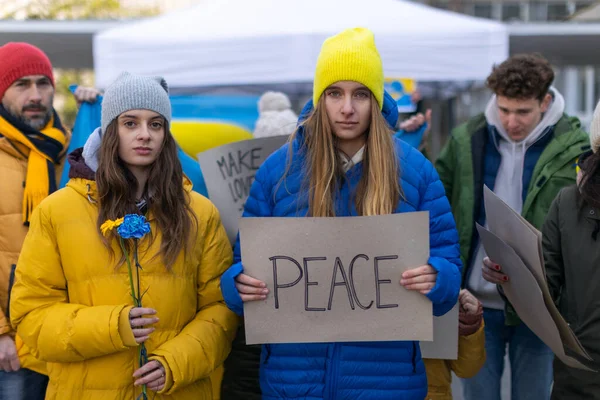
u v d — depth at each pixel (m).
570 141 3.43
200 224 2.64
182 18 5.87
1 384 3.08
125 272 2.49
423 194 2.52
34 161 3.25
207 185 3.38
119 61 5.61
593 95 16.53
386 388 2.45
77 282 2.50
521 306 2.77
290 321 2.43
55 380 2.55
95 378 2.49
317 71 2.50
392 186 2.46
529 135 3.51
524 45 9.11
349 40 2.46
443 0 19.77
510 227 2.64
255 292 2.40
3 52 3.31
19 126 3.28
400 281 2.39
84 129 3.52
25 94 3.30
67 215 2.51
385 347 2.46
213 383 3.38
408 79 5.92
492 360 3.56
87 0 13.78
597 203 2.57
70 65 10.16
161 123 2.57
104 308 2.42
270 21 5.59
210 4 6.12
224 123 5.83
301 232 2.40
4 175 3.18
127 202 2.54
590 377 2.62
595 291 2.61
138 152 2.52
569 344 2.58
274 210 2.53
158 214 2.55
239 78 5.54
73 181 2.57
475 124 3.72
